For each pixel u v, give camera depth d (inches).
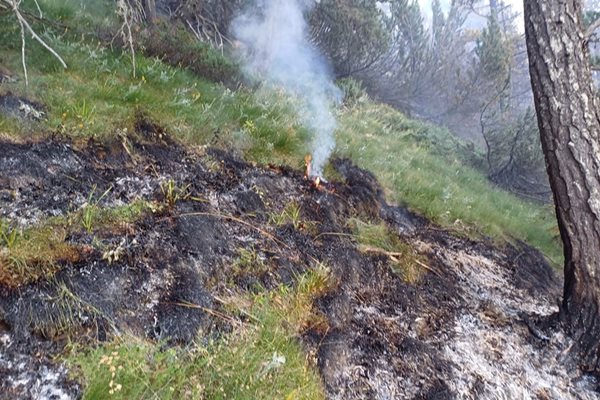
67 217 93.9
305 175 165.9
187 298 90.8
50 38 154.5
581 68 118.1
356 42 406.9
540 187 384.8
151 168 125.6
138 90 148.4
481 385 103.0
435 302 132.6
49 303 75.2
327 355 95.0
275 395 78.0
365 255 137.7
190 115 156.2
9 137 106.8
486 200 277.7
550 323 127.0
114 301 82.3
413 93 506.9
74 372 68.0
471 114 521.7
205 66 224.4
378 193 189.0
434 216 197.8
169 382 70.9
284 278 110.7
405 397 93.9
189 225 109.9
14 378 64.2
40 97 125.3
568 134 118.3
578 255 119.0
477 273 165.3
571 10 118.3
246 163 154.0
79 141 119.0
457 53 579.5
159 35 222.1
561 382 112.0
